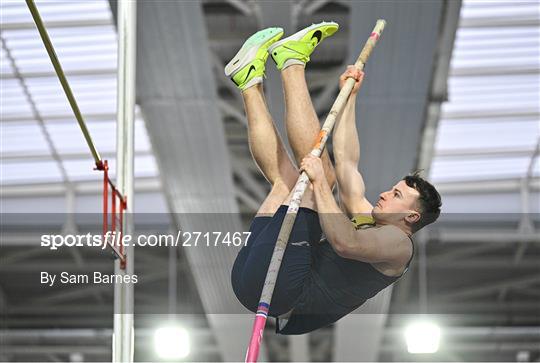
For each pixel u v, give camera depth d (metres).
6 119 21.77
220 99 17.84
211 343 28.12
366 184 19.14
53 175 23.48
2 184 23.77
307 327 8.43
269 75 16.20
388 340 28.36
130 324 9.60
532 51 19.80
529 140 22.56
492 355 29.20
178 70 16.36
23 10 18.55
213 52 17.62
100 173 23.36
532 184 23.98
